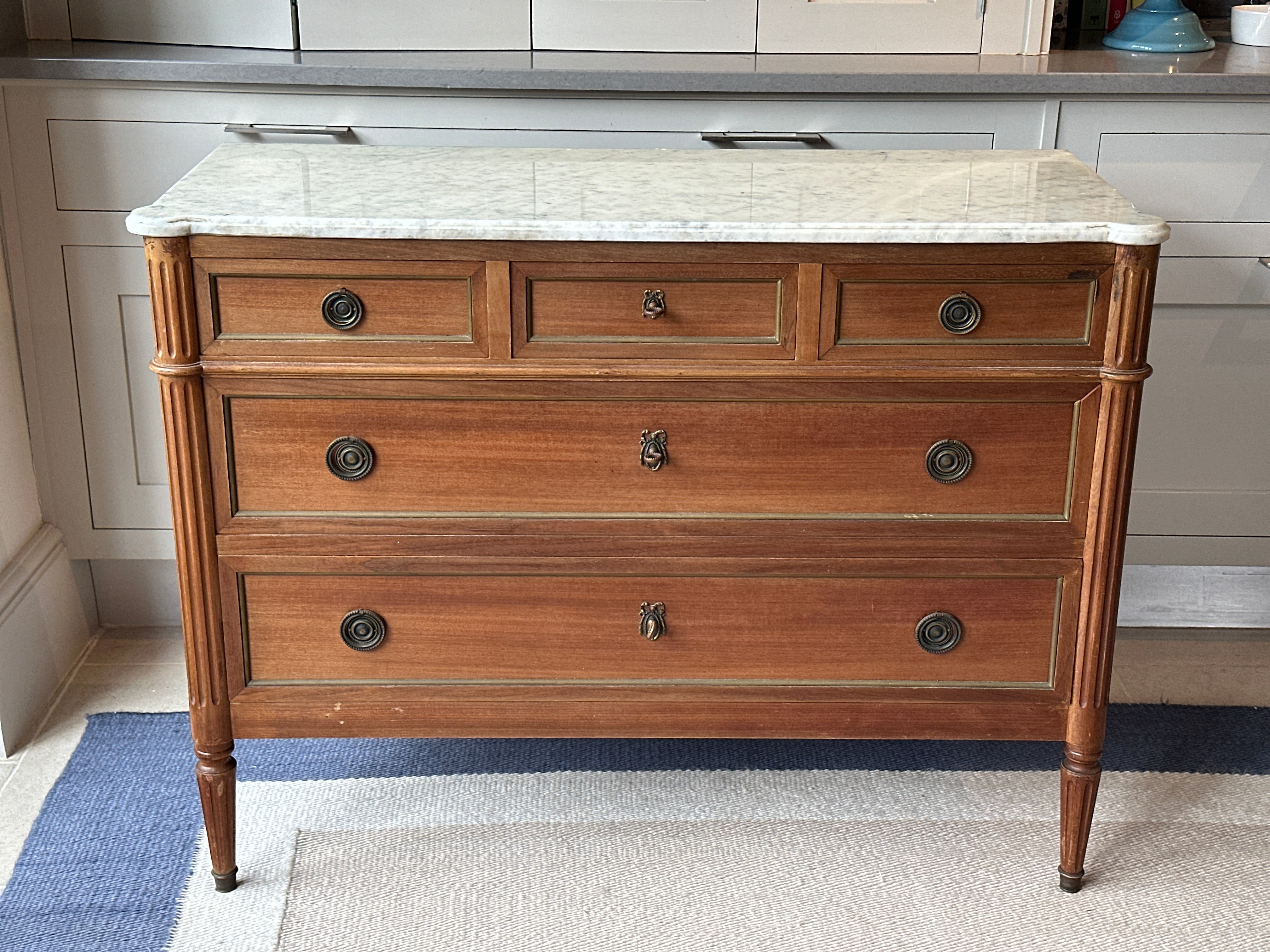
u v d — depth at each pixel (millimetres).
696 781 2363
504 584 1966
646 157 2258
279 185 1991
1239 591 2939
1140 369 1839
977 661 2008
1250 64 2615
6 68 2395
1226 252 2572
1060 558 1946
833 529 1933
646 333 1847
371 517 1927
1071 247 1801
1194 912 2039
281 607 1970
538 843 2188
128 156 2486
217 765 2012
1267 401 2686
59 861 2137
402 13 2693
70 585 2746
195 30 2682
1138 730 2539
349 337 1841
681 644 2002
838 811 2281
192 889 2078
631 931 1988
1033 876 2123
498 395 1869
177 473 1881
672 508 1934
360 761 2414
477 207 1861
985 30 2727
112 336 2600
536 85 2430
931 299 1831
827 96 2488
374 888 2082
